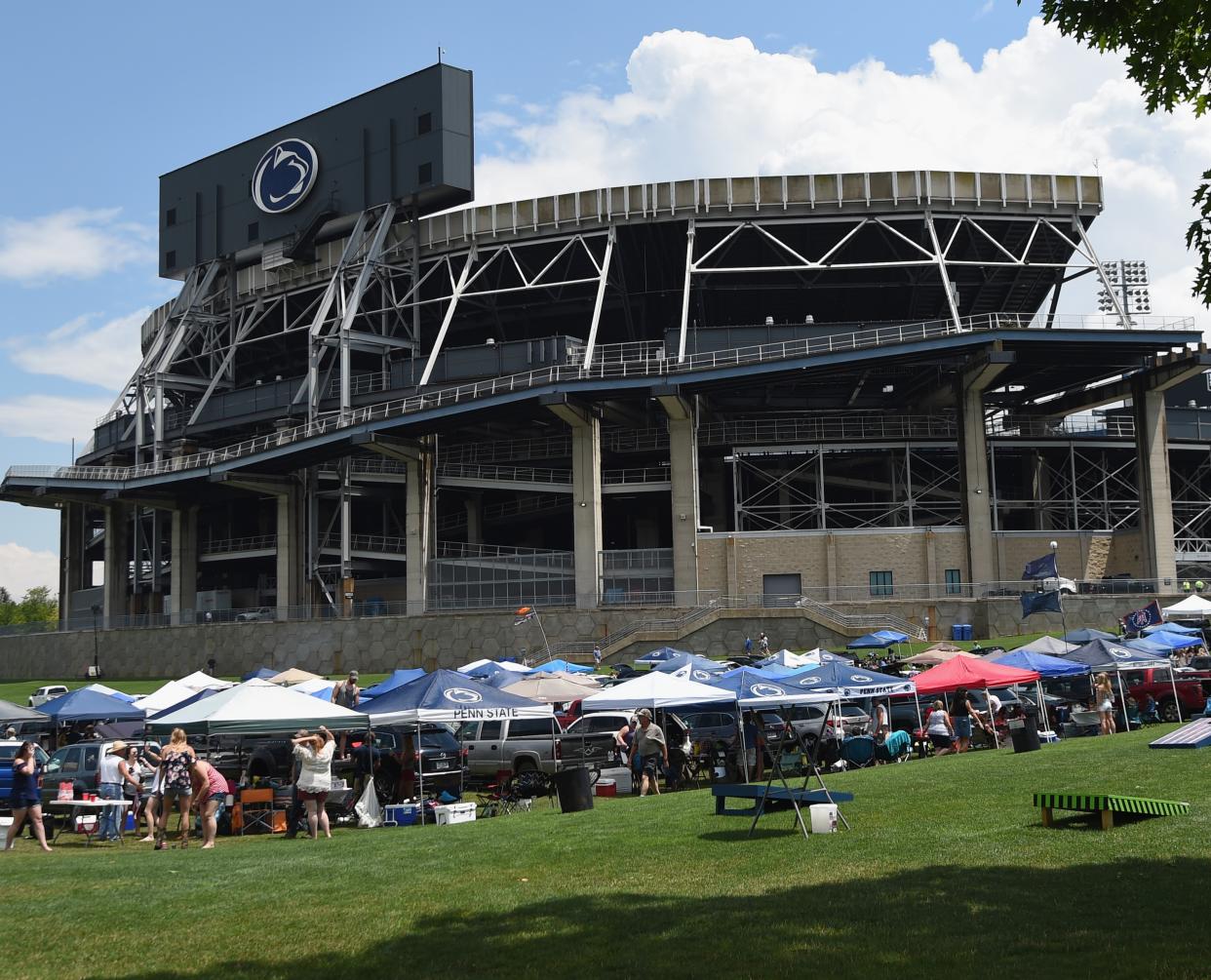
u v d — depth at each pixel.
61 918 15.03
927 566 80.69
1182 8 12.15
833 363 76.94
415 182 97.31
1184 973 9.98
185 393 114.19
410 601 84.62
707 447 89.81
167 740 33.88
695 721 35.50
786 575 82.12
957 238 91.25
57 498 109.75
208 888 16.84
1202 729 25.11
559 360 87.75
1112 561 83.94
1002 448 90.75
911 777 24.70
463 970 11.62
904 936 11.77
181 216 112.75
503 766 32.81
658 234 91.44
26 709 34.34
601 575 81.81
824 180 86.12
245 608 108.56
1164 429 81.75
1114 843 15.57
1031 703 36.59
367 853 19.72
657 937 12.38
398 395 91.62
